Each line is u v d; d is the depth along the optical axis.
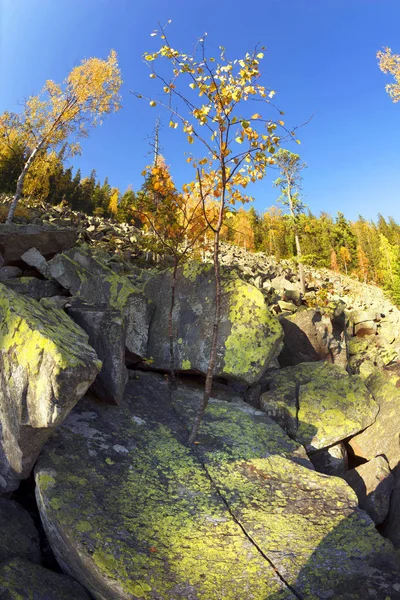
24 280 9.10
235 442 6.08
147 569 3.57
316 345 11.05
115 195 73.94
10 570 3.51
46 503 3.99
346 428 6.96
